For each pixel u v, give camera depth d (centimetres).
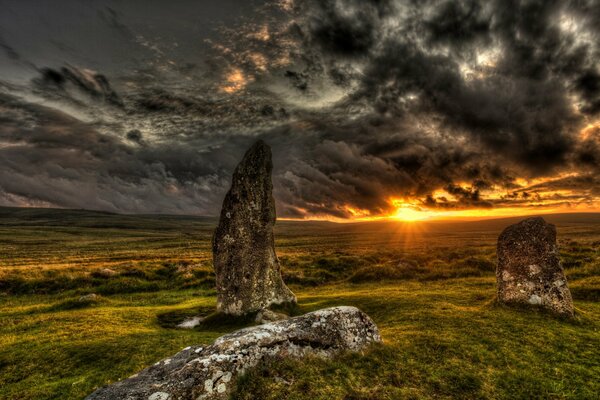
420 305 1859
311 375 873
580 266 2775
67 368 1280
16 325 1952
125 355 1340
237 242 2080
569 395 903
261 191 2138
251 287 2023
